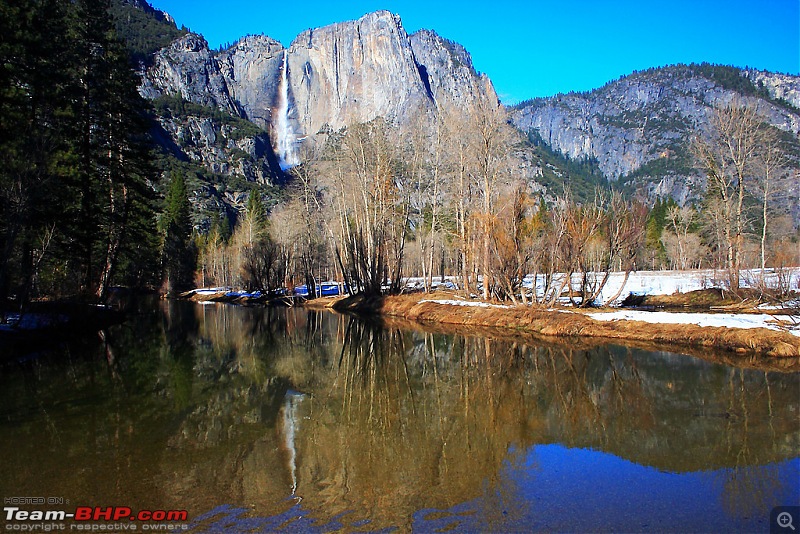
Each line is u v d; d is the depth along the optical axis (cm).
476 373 1781
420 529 686
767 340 1931
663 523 704
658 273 5297
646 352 2019
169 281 7300
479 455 982
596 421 1194
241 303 5694
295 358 2102
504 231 3192
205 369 1816
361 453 991
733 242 3312
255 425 1172
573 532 679
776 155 3400
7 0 2100
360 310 4147
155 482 841
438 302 3606
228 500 775
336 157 4878
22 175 1898
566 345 2264
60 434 1083
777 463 917
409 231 6925
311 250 5534
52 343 2155
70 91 2544
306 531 681
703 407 1281
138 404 1330
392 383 1642
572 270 3045
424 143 4481
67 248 2481
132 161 3072
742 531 681
